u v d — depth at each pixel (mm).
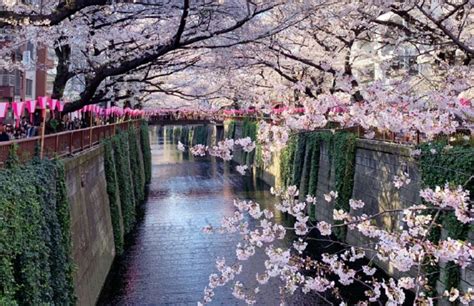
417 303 5160
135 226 23016
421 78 10477
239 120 47406
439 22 8336
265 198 30109
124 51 14172
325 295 13664
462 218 5402
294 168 27219
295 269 7098
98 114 21672
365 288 14188
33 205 7469
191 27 12062
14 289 6453
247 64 16469
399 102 8047
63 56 14922
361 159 18656
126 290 14727
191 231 21734
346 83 10273
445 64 9891
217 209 26766
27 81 29953
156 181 38781
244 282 14867
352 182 19250
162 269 16594
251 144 7777
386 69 12500
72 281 9984
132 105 31672
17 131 14992
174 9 12273
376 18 11766
